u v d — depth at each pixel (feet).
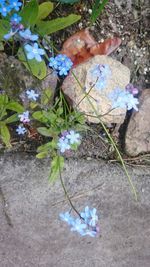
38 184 0.61
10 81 0.60
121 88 0.61
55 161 0.57
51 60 0.55
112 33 0.66
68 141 0.55
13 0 0.53
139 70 0.66
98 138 0.63
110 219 0.63
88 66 0.61
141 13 0.67
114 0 0.66
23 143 0.62
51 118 0.57
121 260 0.63
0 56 0.60
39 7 0.60
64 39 0.64
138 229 0.63
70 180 0.62
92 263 0.63
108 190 0.63
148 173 0.64
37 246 0.62
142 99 0.64
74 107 0.60
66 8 0.65
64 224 0.62
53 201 0.61
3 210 0.61
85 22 0.65
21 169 0.61
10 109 0.59
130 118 0.64
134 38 0.67
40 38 0.61
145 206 0.63
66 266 0.62
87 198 0.62
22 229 0.61
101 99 0.60
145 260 0.64
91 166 0.63
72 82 0.61
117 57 0.66
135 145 0.63
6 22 0.56
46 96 0.58
